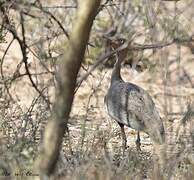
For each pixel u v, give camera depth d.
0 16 12.53
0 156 11.80
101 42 14.68
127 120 17.25
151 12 10.90
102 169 11.99
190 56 16.52
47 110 14.09
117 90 17.84
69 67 9.09
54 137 9.17
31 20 13.42
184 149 12.34
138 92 17.50
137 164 12.99
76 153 13.30
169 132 14.99
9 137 13.55
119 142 17.34
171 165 11.61
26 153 12.00
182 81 12.50
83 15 9.05
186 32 11.70
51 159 9.21
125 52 18.48
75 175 11.59
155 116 16.61
